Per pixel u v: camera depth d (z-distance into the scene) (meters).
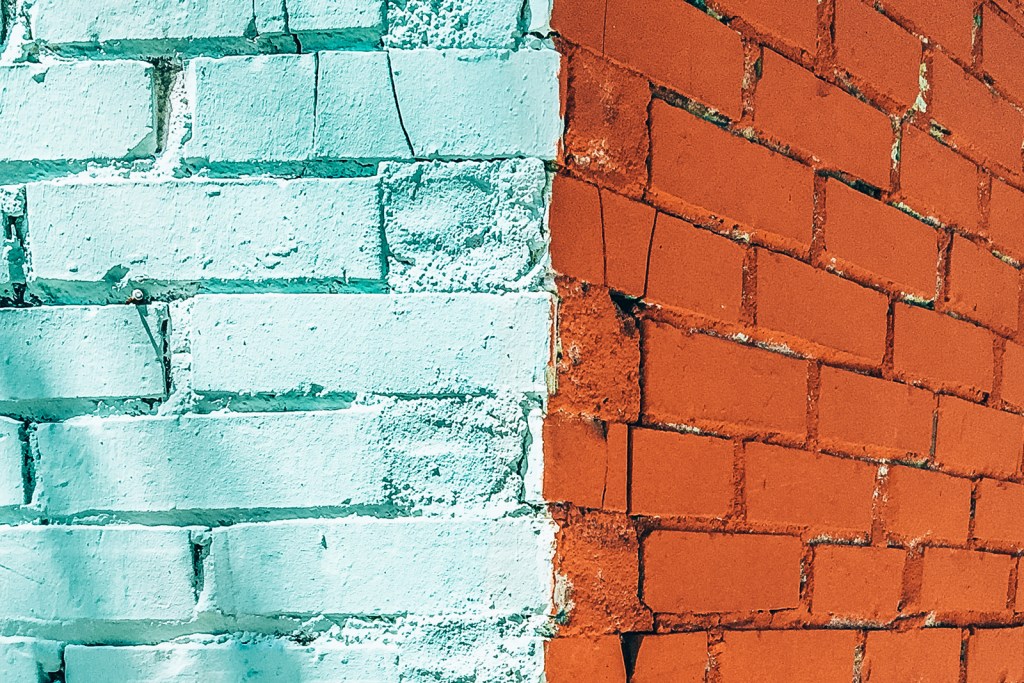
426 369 1.13
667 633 1.29
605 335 1.23
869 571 1.63
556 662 1.13
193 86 1.15
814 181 1.56
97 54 1.16
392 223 1.14
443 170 1.15
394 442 1.12
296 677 1.09
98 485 1.13
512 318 1.13
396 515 1.12
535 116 1.16
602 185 1.24
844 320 1.61
